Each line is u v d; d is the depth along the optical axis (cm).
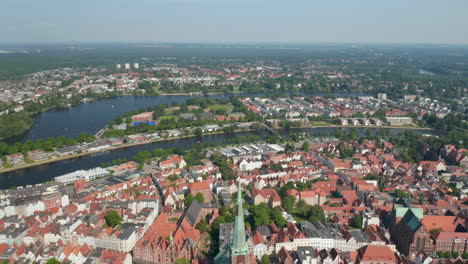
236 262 17775
